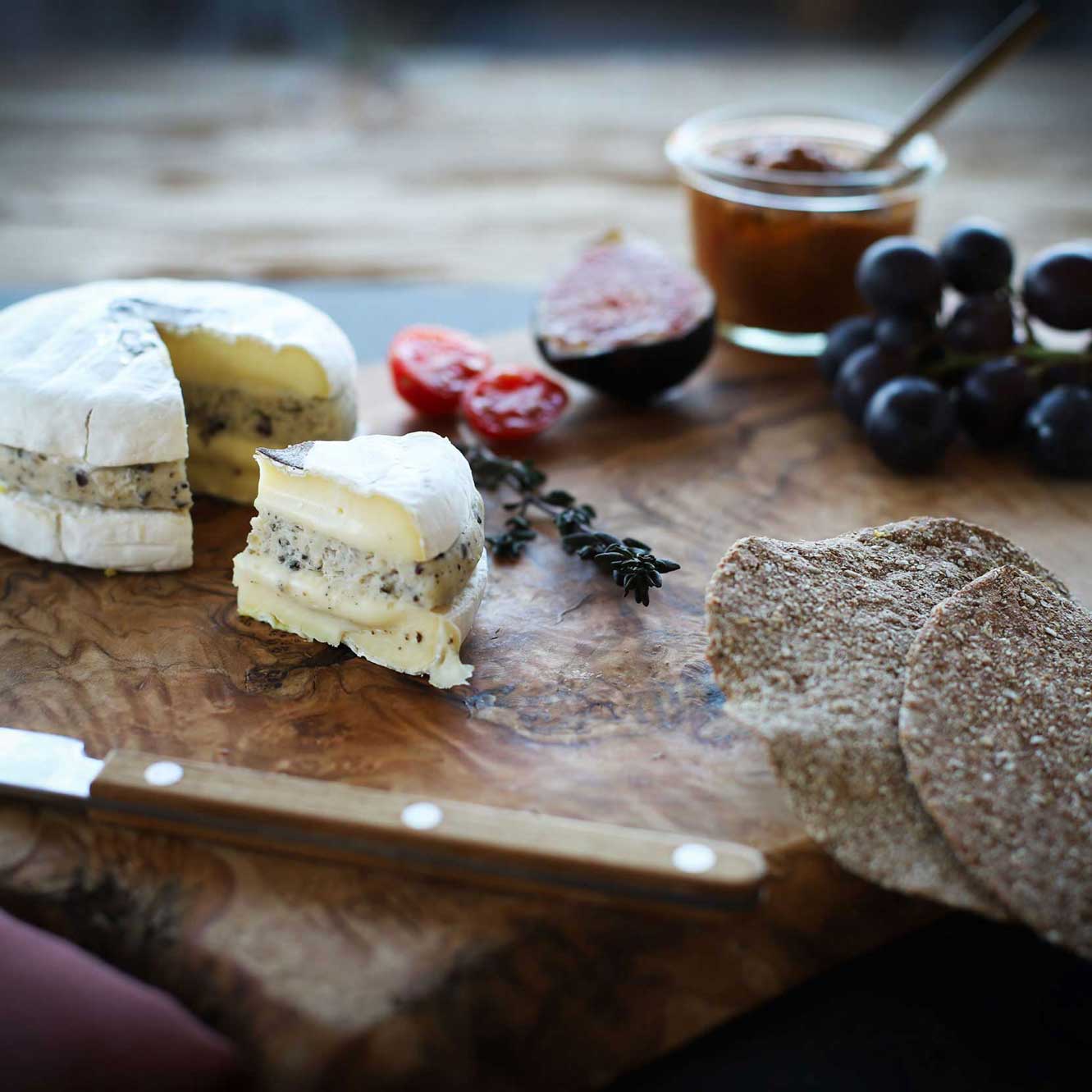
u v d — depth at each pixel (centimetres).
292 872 29
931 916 30
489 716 33
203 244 61
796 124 51
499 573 38
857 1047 29
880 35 95
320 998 27
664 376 44
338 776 31
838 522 40
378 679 34
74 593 37
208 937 28
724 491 41
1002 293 43
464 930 28
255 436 40
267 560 35
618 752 32
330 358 39
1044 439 41
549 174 71
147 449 36
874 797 29
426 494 33
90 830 30
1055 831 29
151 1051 26
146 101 81
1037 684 31
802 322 48
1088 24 92
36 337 38
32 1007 26
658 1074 29
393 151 74
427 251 62
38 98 80
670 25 97
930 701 30
